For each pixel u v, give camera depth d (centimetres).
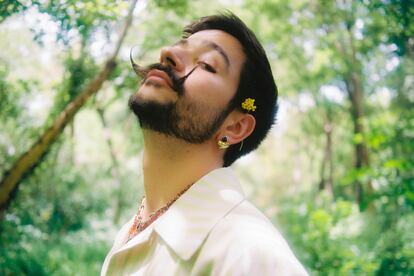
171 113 145
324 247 569
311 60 1218
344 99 1509
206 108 148
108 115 1212
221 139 154
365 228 616
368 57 1019
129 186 1388
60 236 965
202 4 725
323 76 1273
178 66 149
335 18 766
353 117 1327
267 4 969
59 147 612
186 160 150
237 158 168
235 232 117
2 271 518
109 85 607
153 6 506
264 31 1063
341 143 1942
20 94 534
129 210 1412
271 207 1400
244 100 157
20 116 561
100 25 322
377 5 402
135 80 595
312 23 968
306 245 577
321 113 1745
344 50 1061
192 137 147
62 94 575
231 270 109
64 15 274
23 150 571
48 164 605
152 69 150
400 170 500
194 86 146
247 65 158
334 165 1961
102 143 1527
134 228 160
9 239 547
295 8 948
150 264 127
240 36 160
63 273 663
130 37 606
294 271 108
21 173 518
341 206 630
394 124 595
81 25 296
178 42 159
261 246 111
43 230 830
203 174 150
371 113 1378
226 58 154
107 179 1425
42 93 588
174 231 125
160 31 613
